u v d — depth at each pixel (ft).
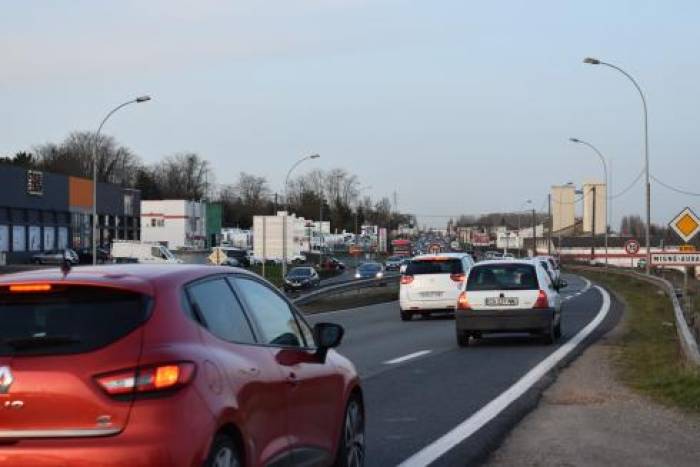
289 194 536.83
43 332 14.42
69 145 468.34
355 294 137.18
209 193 545.44
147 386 13.84
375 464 24.68
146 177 499.51
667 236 345.51
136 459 13.37
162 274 16.03
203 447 14.02
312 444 18.99
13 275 16.03
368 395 37.58
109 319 14.60
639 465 24.14
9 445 13.64
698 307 93.09
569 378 41.83
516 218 617.62
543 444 27.07
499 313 56.59
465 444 27.25
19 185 239.71
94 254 176.65
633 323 75.97
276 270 254.68
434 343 61.26
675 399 34.58
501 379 41.93
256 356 16.93
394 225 578.25
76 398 13.67
